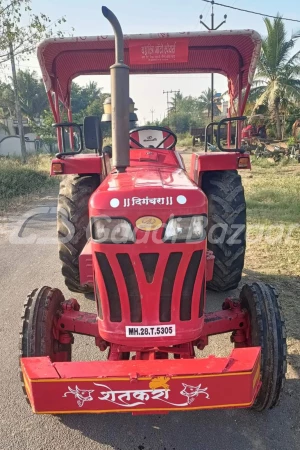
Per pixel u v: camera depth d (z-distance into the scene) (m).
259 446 2.65
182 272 2.42
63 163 4.19
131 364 2.29
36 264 5.88
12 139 30.31
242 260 4.32
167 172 3.08
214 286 4.49
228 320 2.88
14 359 3.62
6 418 2.95
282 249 6.01
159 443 2.71
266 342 2.60
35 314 2.72
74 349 3.70
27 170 13.70
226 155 4.16
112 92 2.54
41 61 4.28
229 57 4.94
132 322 2.48
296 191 10.06
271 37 23.36
